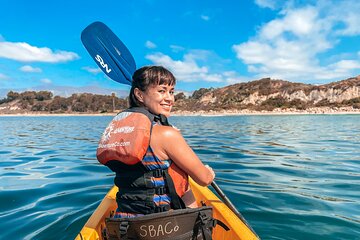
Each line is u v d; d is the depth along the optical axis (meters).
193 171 1.80
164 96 1.94
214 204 2.98
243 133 15.17
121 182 1.82
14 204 4.10
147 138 1.73
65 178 5.59
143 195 1.75
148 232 1.71
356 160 7.27
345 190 4.65
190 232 1.81
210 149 9.09
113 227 1.83
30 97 105.81
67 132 17.62
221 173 5.84
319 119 31.38
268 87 77.00
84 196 4.40
